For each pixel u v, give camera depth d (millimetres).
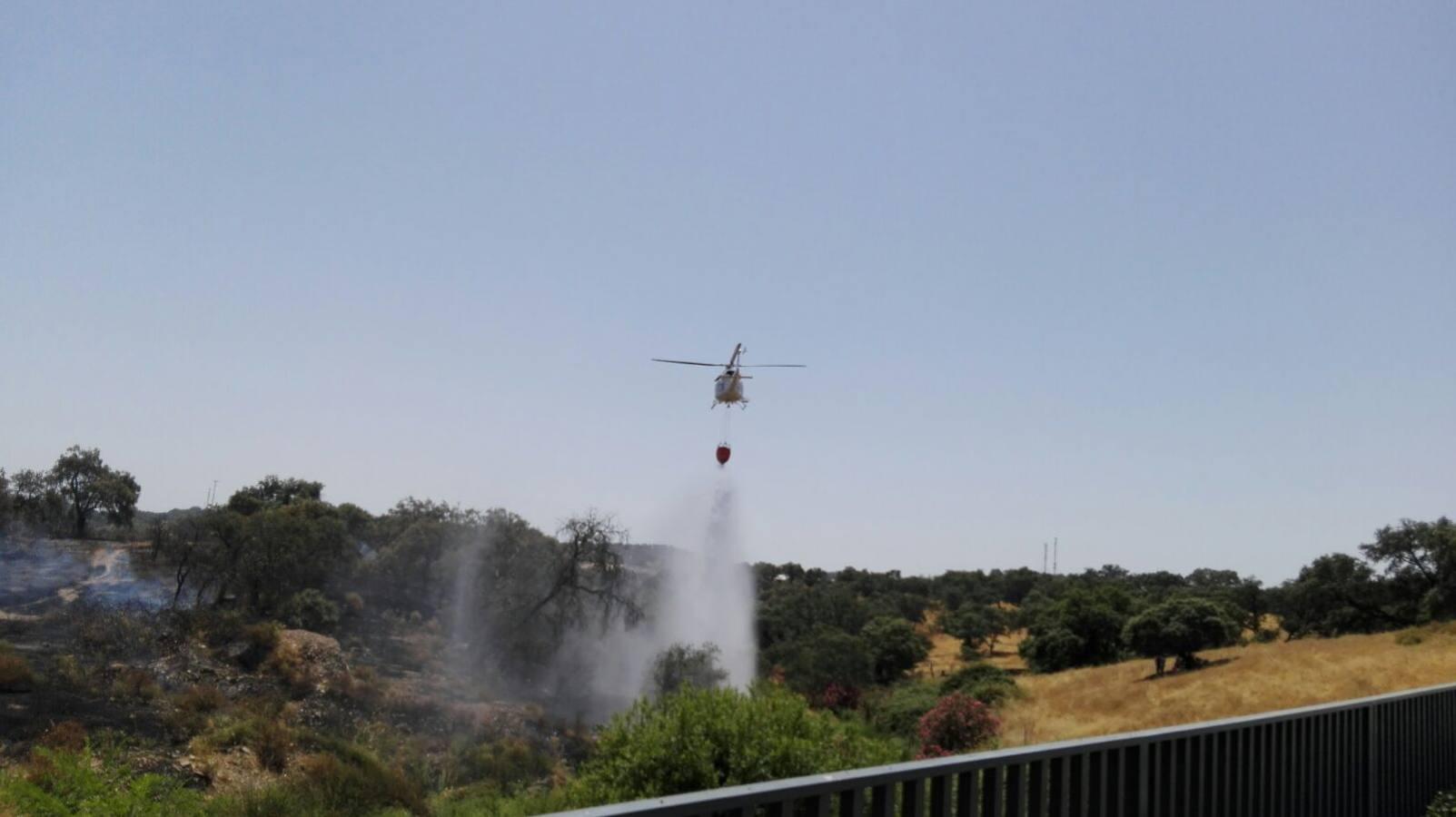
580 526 62781
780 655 62656
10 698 34188
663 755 12820
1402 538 72750
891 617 84438
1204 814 6250
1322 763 7746
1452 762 10305
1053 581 145750
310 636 50500
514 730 44844
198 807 25109
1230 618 73188
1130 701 50219
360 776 31516
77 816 21094
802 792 3645
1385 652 52656
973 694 54500
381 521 80812
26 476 69688
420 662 54969
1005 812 4879
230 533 60281
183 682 40750
